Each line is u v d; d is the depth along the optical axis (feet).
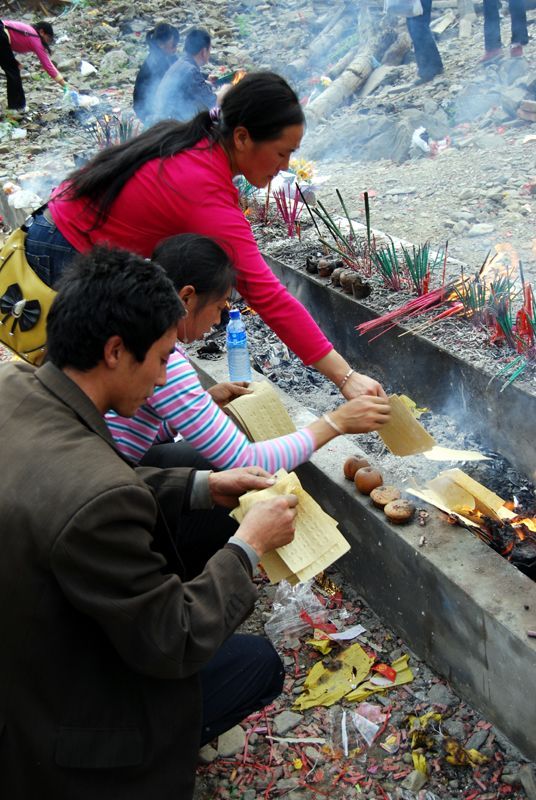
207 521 9.16
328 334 14.48
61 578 5.34
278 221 16.94
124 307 5.56
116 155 8.82
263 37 38.22
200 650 5.88
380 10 32.32
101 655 5.83
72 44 40.78
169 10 42.86
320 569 7.14
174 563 7.68
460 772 7.90
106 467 5.48
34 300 9.33
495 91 25.39
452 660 8.64
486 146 23.26
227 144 8.50
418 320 12.33
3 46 30.89
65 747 5.68
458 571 8.29
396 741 8.30
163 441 9.85
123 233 8.83
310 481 10.60
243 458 7.95
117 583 5.44
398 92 28.30
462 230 18.54
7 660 5.52
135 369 5.80
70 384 5.79
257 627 9.91
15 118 32.14
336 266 14.26
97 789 5.83
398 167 23.45
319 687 9.00
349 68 29.58
